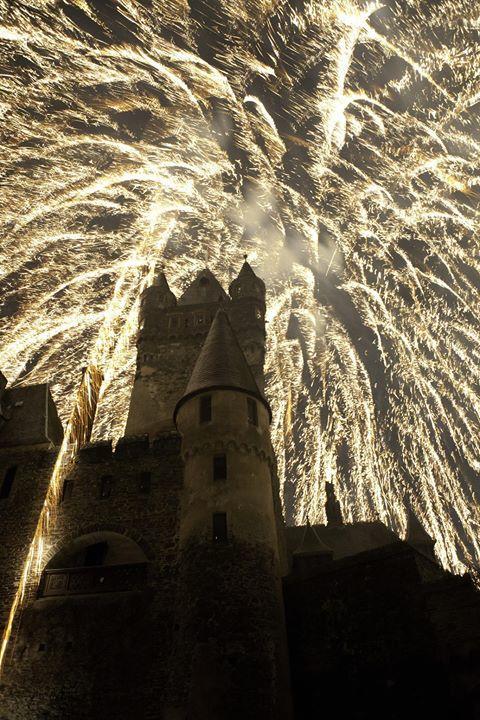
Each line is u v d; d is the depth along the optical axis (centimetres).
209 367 3200
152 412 3916
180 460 2975
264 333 4384
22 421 3388
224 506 2636
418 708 2112
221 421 2920
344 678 2302
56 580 2645
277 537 2886
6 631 2498
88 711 2247
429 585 2403
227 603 2345
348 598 2481
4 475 3080
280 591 2553
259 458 2864
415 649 2225
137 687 2283
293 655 2448
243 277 4784
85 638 2448
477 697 2064
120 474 2991
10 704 2298
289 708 2214
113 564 2802
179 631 2358
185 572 2505
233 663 2195
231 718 2078
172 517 2764
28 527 2827
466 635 2206
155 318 4559
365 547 3866
